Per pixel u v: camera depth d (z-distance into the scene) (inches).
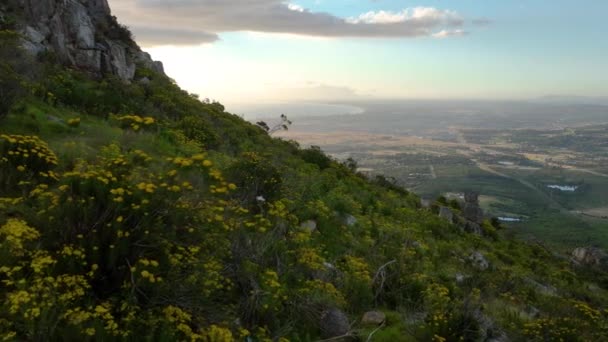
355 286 254.4
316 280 235.9
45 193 195.3
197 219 203.8
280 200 343.6
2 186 228.4
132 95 654.5
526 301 358.9
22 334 143.9
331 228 359.3
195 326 173.6
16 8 627.2
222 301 195.8
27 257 169.9
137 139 402.6
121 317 158.4
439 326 222.8
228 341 159.2
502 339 244.4
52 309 147.5
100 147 341.1
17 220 181.9
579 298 514.3
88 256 170.6
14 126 340.5
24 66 497.4
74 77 622.8
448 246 500.1
